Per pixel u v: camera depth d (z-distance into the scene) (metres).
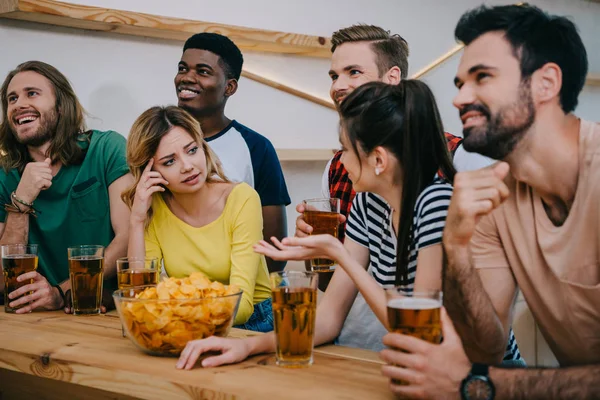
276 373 1.43
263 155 3.10
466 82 1.40
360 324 2.07
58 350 1.62
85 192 2.47
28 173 2.35
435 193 1.61
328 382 1.36
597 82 5.03
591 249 1.37
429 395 1.23
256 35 3.44
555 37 1.33
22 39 2.95
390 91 1.62
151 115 2.21
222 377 1.40
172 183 2.21
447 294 1.41
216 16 3.47
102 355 1.57
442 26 4.37
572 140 1.37
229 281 2.25
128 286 1.82
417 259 1.64
